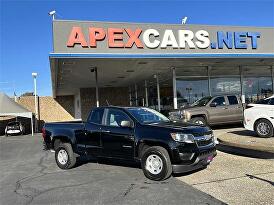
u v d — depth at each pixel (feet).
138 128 28.99
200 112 58.49
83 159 39.42
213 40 63.36
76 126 34.01
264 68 83.35
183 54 60.59
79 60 58.39
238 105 60.85
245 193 22.72
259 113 45.70
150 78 90.68
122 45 57.36
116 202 22.31
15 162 43.01
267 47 66.85
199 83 77.92
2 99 108.99
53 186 27.55
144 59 60.18
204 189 24.21
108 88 118.01
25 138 93.35
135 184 26.55
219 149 40.32
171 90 79.77
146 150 27.78
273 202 20.61
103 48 56.44
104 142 31.22
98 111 32.58
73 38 55.01
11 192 26.45
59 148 35.04
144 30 58.90
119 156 30.22
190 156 26.35
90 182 28.12
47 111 142.82
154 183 26.50
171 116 59.47
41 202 23.25
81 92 116.06
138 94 106.63
